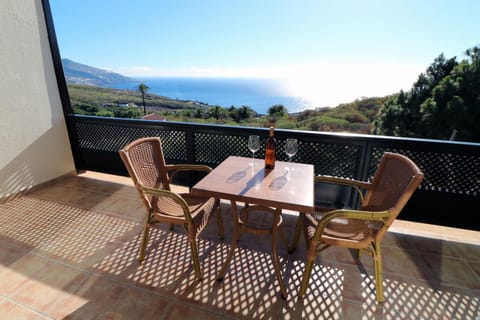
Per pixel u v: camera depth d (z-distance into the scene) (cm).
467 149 205
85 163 353
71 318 134
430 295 155
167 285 158
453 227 229
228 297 150
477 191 214
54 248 193
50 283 158
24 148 281
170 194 148
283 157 260
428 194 227
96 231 217
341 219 169
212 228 225
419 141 213
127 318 135
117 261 180
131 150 172
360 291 157
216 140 279
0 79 251
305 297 152
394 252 196
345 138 234
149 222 170
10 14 254
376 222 156
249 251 194
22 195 282
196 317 137
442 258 190
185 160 299
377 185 167
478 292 158
